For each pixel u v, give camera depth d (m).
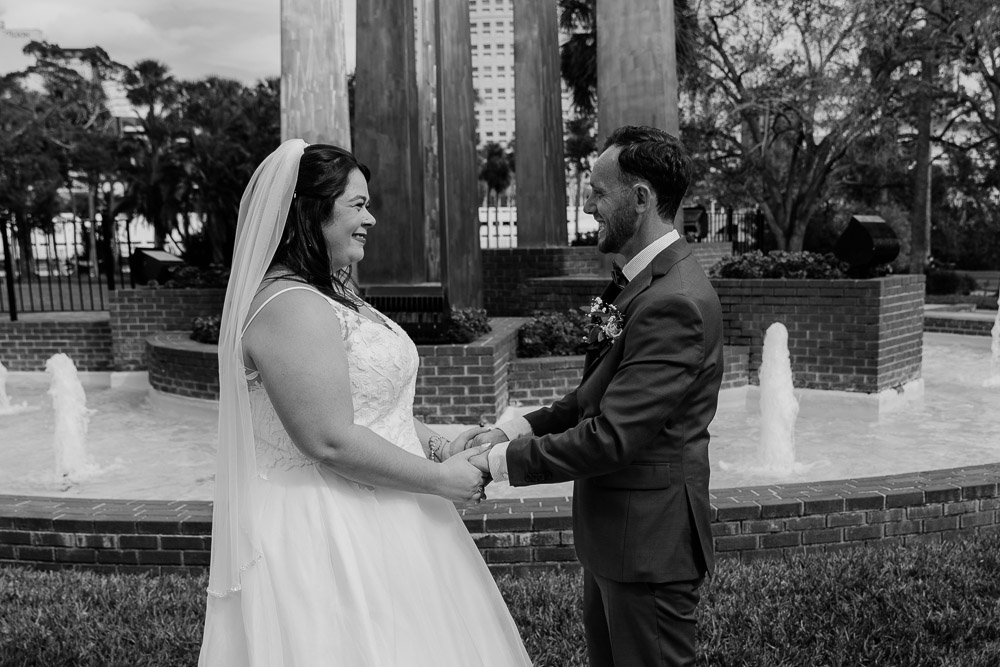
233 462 2.22
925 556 4.12
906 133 25.94
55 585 4.04
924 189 23.09
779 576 3.94
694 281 2.23
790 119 24.47
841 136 22.53
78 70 59.75
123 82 50.16
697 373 2.19
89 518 4.31
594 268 13.98
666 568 2.24
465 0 8.64
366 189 2.35
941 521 4.46
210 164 38.97
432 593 2.35
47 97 55.47
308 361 2.10
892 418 8.23
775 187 25.36
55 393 8.69
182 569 4.29
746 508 4.27
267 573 2.21
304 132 7.80
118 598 3.89
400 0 9.89
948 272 24.72
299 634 2.14
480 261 8.98
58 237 43.62
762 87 23.33
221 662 2.22
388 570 2.28
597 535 2.32
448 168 8.66
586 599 2.57
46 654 3.38
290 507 2.25
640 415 2.13
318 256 2.26
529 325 9.07
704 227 21.20
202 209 40.00
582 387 2.40
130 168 40.72
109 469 6.77
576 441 2.17
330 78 7.81
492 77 77.81
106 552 4.32
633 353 2.19
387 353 2.31
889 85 22.08
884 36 20.62
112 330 11.12
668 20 8.87
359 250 2.36
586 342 2.40
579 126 39.12
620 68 8.91
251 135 40.25
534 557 4.22
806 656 3.25
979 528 4.53
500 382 7.81
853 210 31.77
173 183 39.50
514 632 2.64
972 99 23.72
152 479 6.46
